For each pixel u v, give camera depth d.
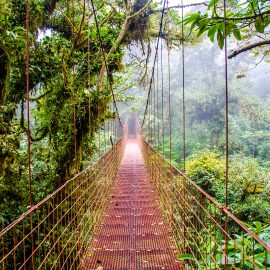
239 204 7.09
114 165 7.61
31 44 4.46
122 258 3.38
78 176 3.22
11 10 4.40
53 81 4.66
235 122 17.05
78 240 3.08
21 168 3.92
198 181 8.02
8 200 3.82
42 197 4.17
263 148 14.88
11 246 3.60
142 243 3.77
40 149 4.66
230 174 7.76
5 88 3.37
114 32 7.43
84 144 4.73
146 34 7.95
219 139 16.61
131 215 4.85
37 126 5.22
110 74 7.61
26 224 3.78
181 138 17.44
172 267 3.16
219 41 2.32
